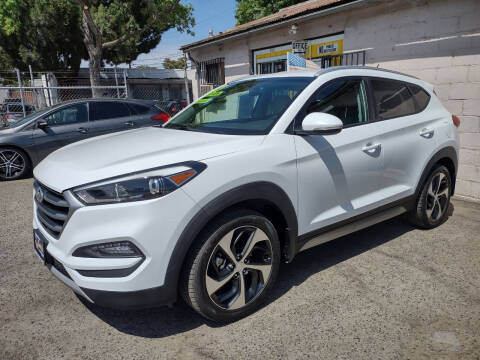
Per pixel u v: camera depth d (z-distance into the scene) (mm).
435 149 3654
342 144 2846
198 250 2178
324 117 2465
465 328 2361
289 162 2518
